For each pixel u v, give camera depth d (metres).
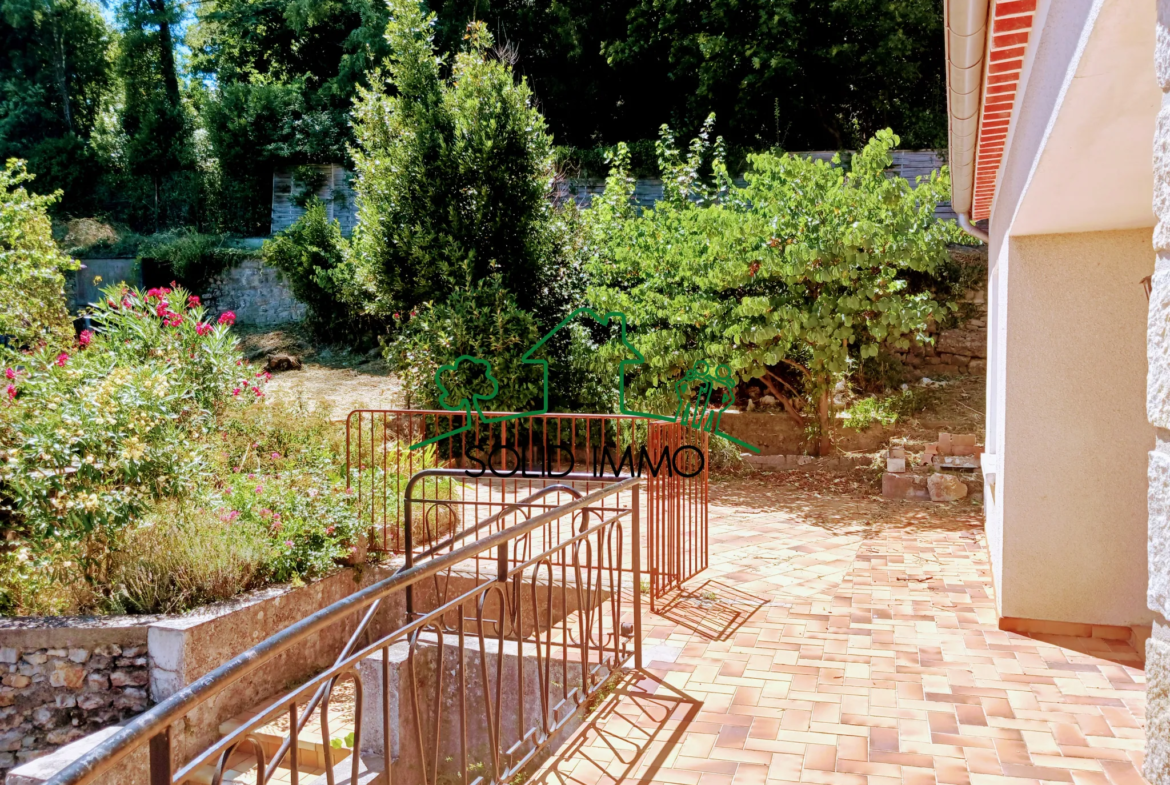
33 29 27.20
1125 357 4.36
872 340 11.18
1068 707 3.55
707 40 16.03
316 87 23.72
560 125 19.72
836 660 4.17
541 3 19.44
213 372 8.48
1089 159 3.00
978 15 2.90
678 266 10.58
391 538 6.40
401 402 12.43
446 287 11.72
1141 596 4.38
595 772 3.07
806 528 7.49
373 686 3.97
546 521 3.04
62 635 4.82
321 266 17.30
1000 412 4.92
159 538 5.54
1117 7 1.82
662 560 5.40
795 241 9.70
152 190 25.02
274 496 6.26
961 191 5.82
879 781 2.96
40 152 25.16
